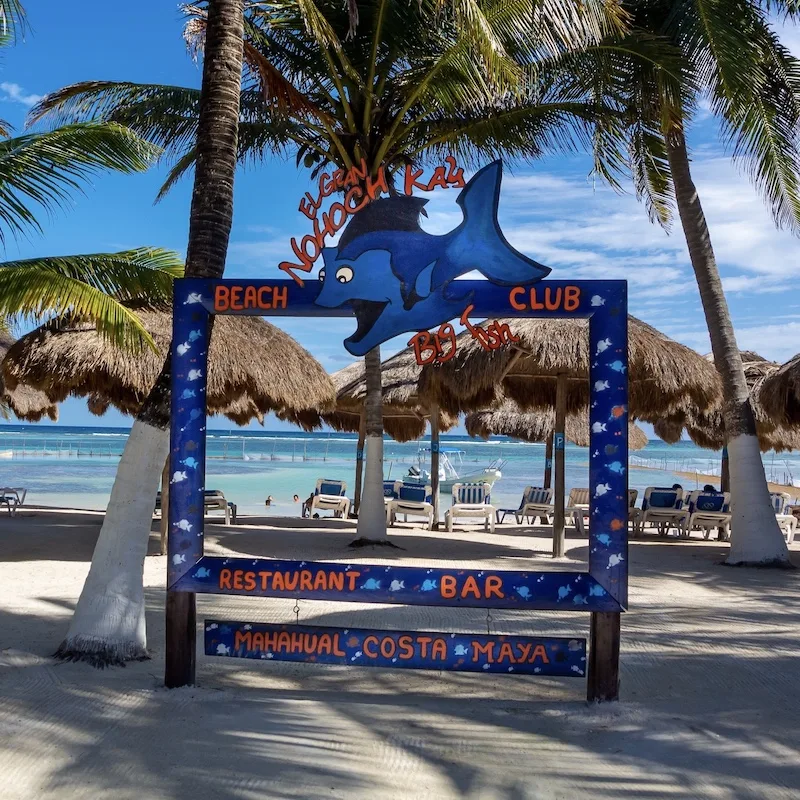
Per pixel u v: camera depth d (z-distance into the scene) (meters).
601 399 4.59
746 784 3.66
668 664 5.71
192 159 12.67
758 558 10.59
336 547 11.53
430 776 3.70
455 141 12.42
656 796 3.53
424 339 4.76
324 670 5.72
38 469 40.56
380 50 11.20
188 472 4.81
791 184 11.14
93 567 5.50
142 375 10.05
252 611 7.22
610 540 4.60
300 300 4.82
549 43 8.76
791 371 11.34
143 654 5.52
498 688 5.37
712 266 11.21
